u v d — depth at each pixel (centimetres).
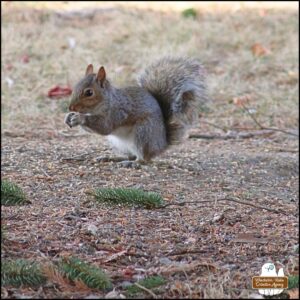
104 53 1833
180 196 969
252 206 937
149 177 1068
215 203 934
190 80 1195
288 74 1769
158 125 1160
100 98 1105
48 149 1215
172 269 682
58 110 1543
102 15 2058
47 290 641
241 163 1197
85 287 645
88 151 1209
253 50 1864
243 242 779
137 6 2136
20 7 2078
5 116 1486
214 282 663
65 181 1012
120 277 671
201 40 1900
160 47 1861
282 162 1222
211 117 1554
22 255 700
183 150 1281
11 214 832
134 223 823
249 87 1706
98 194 895
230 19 2042
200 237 791
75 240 754
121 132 1156
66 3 2141
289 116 1567
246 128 1493
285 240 789
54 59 1805
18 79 1703
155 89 1199
